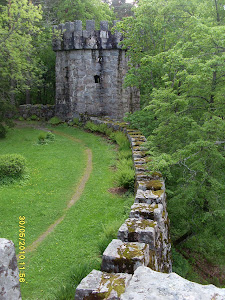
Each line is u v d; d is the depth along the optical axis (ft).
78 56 75.31
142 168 30.66
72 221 27.27
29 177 38.45
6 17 57.67
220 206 29.37
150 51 53.52
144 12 52.03
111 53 76.54
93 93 77.46
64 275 19.54
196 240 34.24
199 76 26.61
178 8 46.14
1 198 31.35
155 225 17.42
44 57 97.50
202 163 28.48
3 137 60.08
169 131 32.63
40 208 29.78
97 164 44.60
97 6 98.02
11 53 58.39
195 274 31.89
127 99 82.02
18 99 102.37
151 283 7.91
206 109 31.04
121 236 16.66
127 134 52.08
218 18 38.27
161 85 55.01
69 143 58.34
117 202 31.07
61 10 94.73
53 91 110.32
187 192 28.25
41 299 17.30
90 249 22.58
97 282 10.58
